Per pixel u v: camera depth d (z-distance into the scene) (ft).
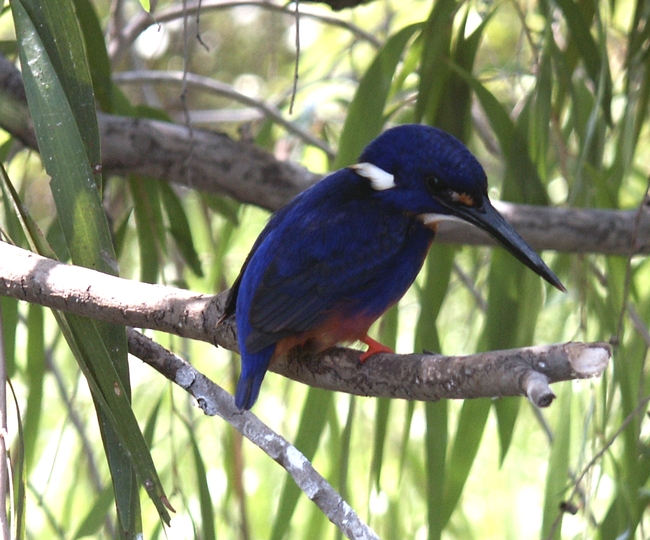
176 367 19.58
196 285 39.32
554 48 28.86
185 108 23.53
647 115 34.99
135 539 18.65
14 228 27.94
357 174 22.47
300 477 17.88
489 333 28.94
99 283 18.60
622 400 26.78
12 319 27.53
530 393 13.97
